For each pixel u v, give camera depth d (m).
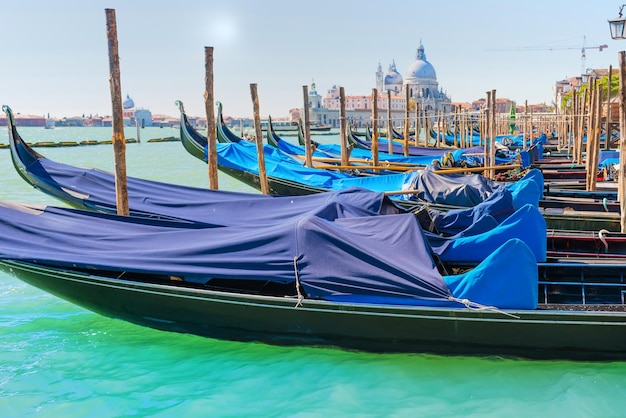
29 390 7.66
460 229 11.06
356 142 28.73
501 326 7.76
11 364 8.34
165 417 7.01
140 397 7.48
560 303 8.73
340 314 8.05
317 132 117.69
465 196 13.68
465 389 7.50
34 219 9.63
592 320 7.59
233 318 8.53
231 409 7.16
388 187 15.64
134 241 9.03
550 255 10.55
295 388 7.62
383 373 7.94
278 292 8.99
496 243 8.94
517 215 8.95
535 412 6.98
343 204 10.02
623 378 7.64
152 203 12.23
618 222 13.14
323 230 8.12
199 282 9.01
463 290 7.77
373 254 7.97
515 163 21.05
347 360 8.28
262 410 7.12
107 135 130.62
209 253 8.38
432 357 8.19
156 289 8.59
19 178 31.00
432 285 7.73
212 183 14.70
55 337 9.22
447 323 7.84
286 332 8.44
